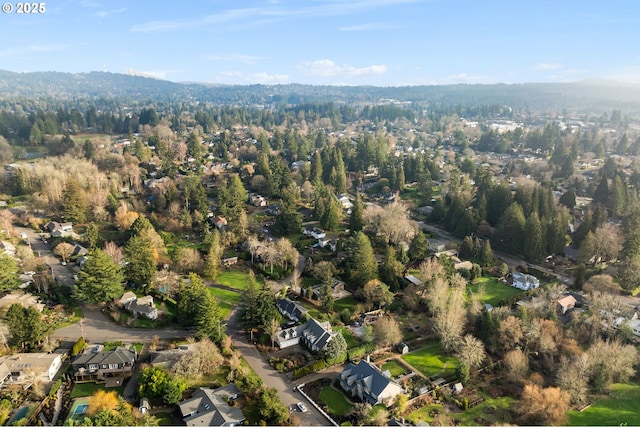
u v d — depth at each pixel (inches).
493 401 3486.7
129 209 7180.1
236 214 6791.3
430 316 4712.1
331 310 4729.3
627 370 3661.4
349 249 5654.5
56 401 3243.1
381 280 5295.3
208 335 3939.5
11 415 3070.9
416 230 6697.8
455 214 7234.3
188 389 3425.2
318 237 6707.7
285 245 5728.3
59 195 7342.5
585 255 5772.6
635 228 5654.5
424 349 4175.7
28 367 3408.0
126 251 5152.6
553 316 4429.1
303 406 3304.6
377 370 3523.6
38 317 3804.1
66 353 3774.6
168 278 4891.7
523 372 3703.3
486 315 4158.5
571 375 3479.3
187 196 7475.4
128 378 3531.0
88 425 2687.0
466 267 5689.0
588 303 4785.9
